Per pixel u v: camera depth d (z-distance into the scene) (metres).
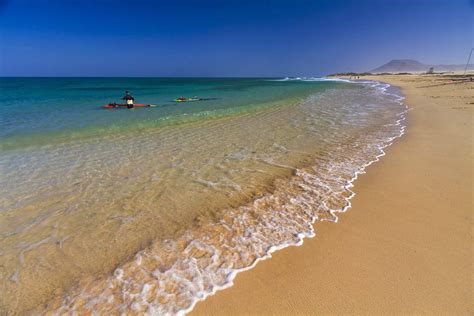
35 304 2.79
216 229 3.99
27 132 10.51
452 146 7.51
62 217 4.47
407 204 4.56
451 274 3.04
